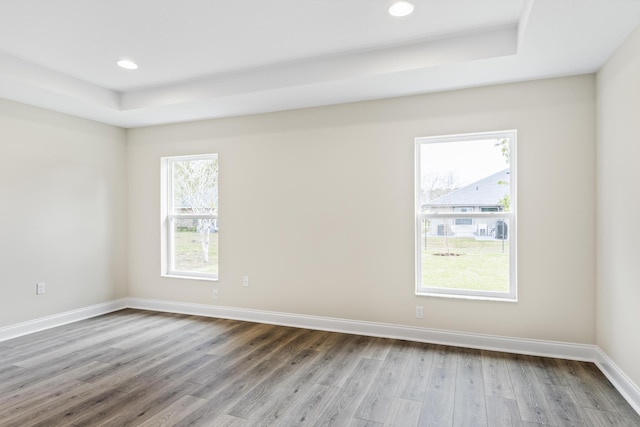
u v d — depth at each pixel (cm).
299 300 410
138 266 497
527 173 325
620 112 256
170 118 447
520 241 328
